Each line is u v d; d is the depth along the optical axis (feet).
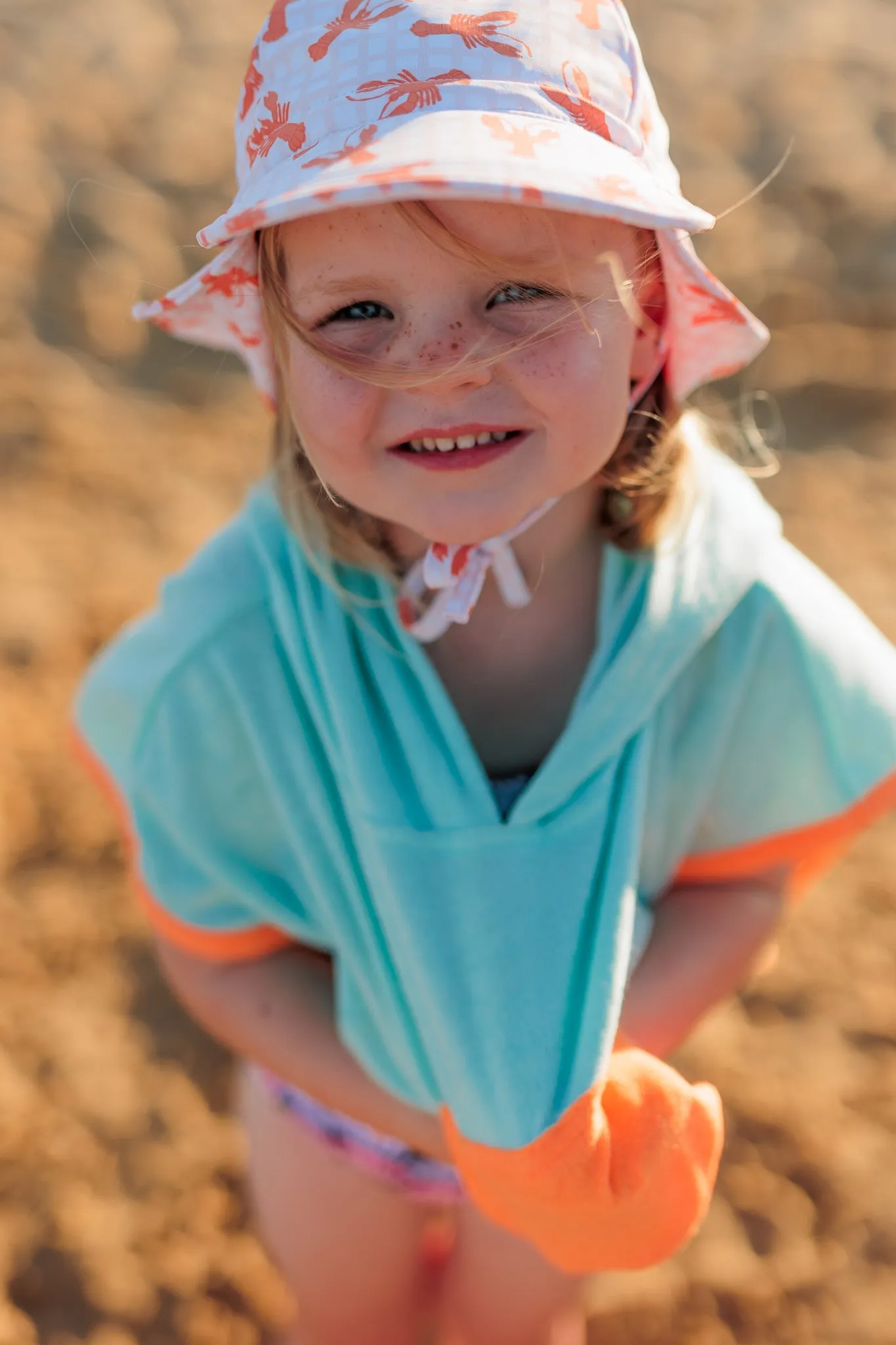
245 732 4.65
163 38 15.60
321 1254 5.74
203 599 4.72
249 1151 5.95
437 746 4.50
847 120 14.71
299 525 4.52
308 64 3.71
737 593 4.54
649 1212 4.29
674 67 15.42
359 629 4.55
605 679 4.42
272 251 3.79
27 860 8.84
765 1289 6.99
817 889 8.75
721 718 4.65
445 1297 6.18
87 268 13.00
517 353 3.64
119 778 4.99
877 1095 7.75
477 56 3.61
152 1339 6.91
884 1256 7.13
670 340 4.34
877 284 13.14
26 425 11.84
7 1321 6.89
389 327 3.71
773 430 12.22
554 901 4.40
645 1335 6.88
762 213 13.67
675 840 4.84
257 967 5.27
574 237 3.64
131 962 8.42
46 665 9.96
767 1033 8.05
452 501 3.89
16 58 15.01
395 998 4.73
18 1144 7.51
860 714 4.73
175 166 13.99
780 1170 7.44
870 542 11.10
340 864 4.65
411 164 3.43
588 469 3.91
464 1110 4.39
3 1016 8.09
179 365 12.78
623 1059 4.39
